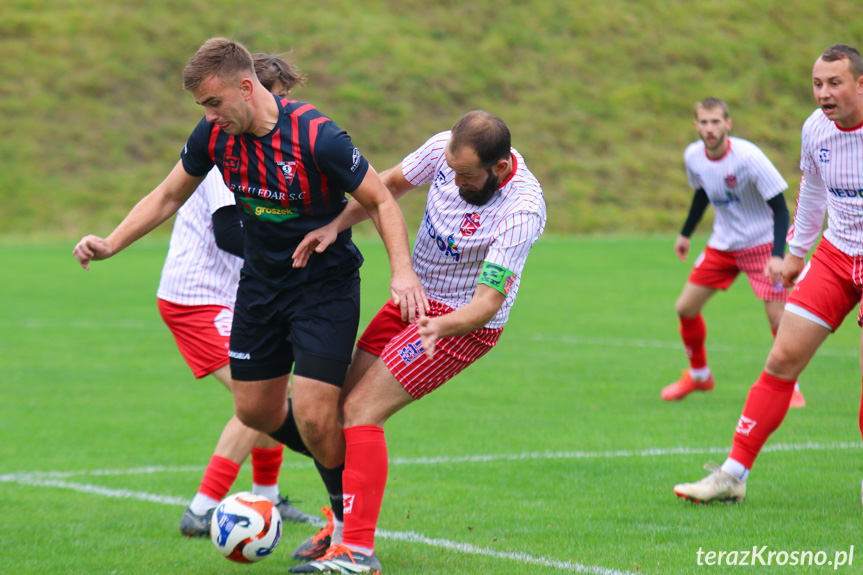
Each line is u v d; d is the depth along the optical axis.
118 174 98.00
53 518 17.64
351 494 14.10
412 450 23.20
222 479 16.73
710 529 16.19
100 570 14.48
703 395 30.17
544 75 120.69
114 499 19.12
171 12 117.69
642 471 20.66
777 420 17.59
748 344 41.09
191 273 17.80
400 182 15.38
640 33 129.75
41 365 36.78
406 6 127.69
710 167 28.09
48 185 95.00
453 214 14.35
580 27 129.00
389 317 15.30
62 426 26.58
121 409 29.03
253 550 14.12
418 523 16.95
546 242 91.00
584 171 107.56
